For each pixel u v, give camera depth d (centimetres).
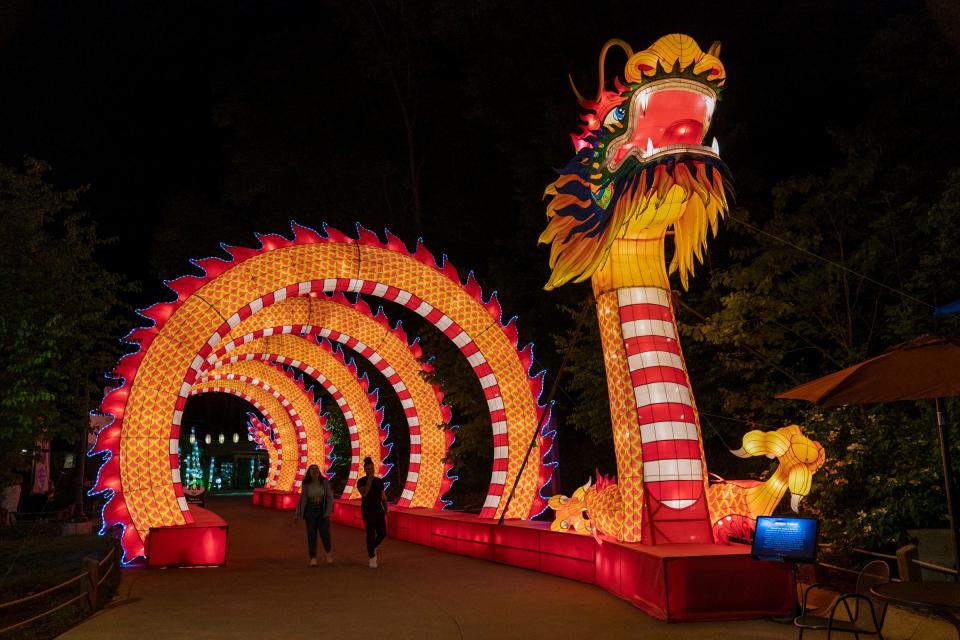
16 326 1091
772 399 1209
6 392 1064
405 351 1711
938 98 1540
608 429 1395
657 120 869
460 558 1316
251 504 3111
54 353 1113
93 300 1380
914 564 683
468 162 2836
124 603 929
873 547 914
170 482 1236
